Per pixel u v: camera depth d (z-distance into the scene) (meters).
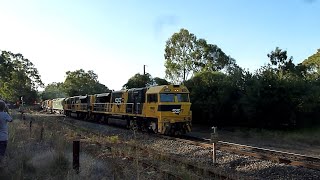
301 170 11.09
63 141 14.55
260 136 22.86
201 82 32.31
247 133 24.50
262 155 13.35
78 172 9.66
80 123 36.91
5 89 90.00
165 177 10.04
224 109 29.48
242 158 13.30
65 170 9.98
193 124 32.94
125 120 29.06
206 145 17.02
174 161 12.71
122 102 29.31
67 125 31.20
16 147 13.30
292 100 24.38
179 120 22.64
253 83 26.77
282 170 11.29
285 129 25.41
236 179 9.63
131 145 16.25
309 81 26.00
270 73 26.03
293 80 25.03
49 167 10.27
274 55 30.45
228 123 30.39
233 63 52.75
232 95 29.25
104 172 10.38
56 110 65.81
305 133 22.92
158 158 13.30
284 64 30.27
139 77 56.31
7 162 10.45
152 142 19.84
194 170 11.19
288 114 24.89
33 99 98.81
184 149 16.78
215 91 30.25
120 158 13.19
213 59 51.44
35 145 14.49
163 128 22.27
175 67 51.25
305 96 23.78
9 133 16.52
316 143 20.05
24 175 9.46
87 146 16.84
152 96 23.52
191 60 51.00
